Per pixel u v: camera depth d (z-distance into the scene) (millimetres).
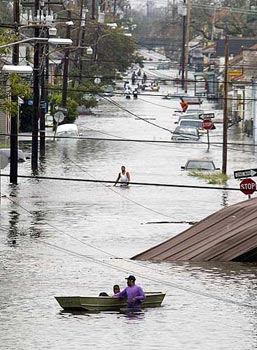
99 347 52812
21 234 85812
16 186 113438
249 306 62094
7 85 107375
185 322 57875
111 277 69875
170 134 178000
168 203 104875
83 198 106688
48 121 182625
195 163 131625
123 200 106312
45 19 113750
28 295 64062
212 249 78312
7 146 146500
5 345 53031
